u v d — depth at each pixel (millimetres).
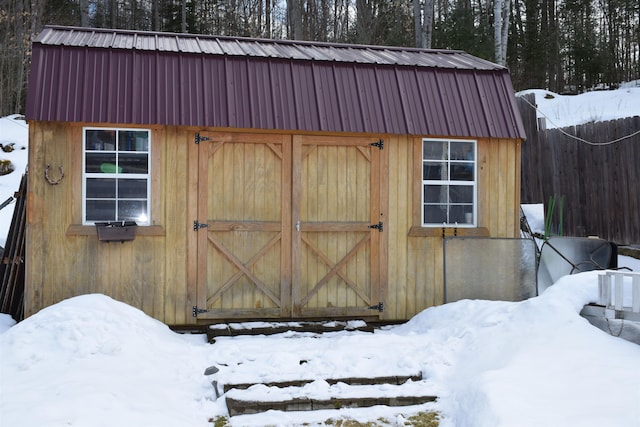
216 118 7234
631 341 5836
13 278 7469
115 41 7773
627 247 9945
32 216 6867
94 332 5820
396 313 7859
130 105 7047
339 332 7305
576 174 10836
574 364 5156
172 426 4559
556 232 11398
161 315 7191
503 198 8234
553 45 27844
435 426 4867
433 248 8008
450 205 8125
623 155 9773
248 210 7465
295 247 7562
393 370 5793
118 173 7117
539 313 6137
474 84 8320
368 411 5152
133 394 4965
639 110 18297
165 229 7219
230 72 7551
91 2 33250
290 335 7062
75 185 6973
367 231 7797
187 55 7512
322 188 7680
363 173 7805
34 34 23688
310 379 5559
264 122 7355
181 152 7281
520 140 8250
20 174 14883
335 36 26234
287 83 7680
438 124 7914
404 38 20641
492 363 5582
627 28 30797
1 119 18000
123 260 7113
